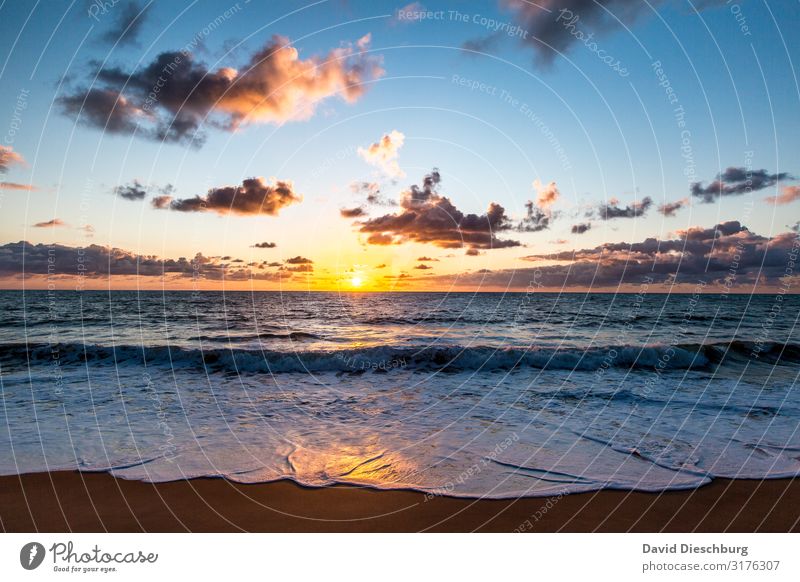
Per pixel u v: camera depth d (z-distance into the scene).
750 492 5.61
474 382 12.25
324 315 32.78
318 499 5.43
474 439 7.52
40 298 46.28
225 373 13.20
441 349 15.05
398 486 5.75
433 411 9.32
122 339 19.86
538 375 13.14
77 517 4.97
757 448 7.04
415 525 4.88
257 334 22.03
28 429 7.80
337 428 8.12
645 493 5.60
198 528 4.80
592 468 6.30
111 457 6.57
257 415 8.94
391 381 12.37
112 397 10.25
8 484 5.70
